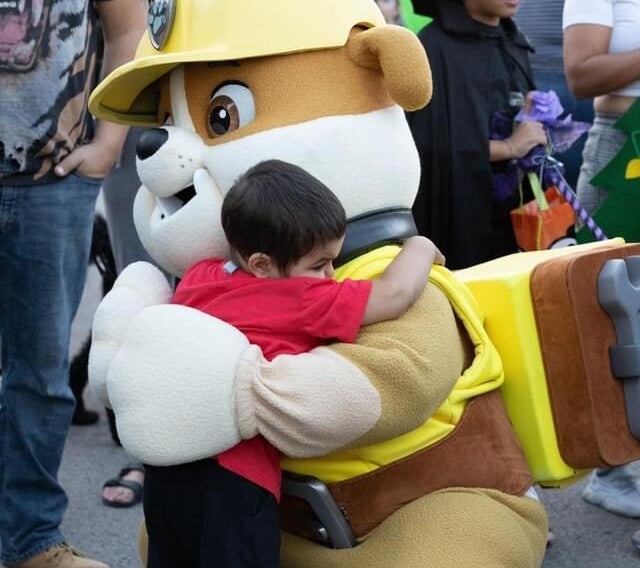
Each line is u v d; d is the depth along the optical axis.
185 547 2.19
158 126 2.48
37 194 3.02
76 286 3.22
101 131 3.12
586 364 2.23
